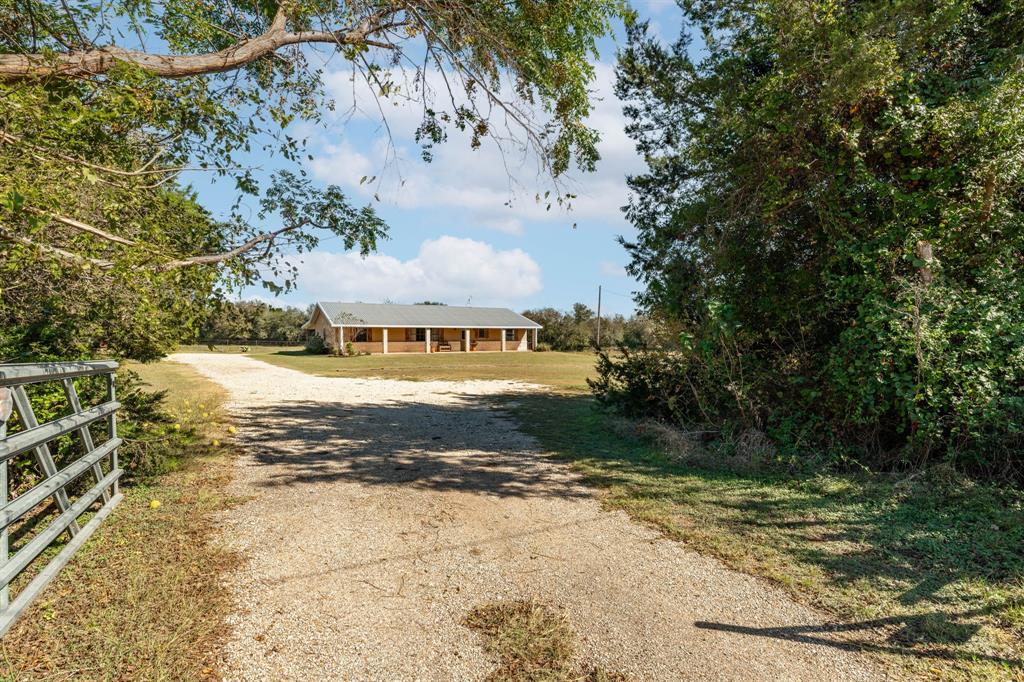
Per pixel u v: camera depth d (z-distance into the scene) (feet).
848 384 18.90
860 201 20.77
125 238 13.00
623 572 11.29
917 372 17.37
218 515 14.39
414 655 8.23
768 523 14.15
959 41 21.98
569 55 19.90
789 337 22.97
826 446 20.49
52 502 14.23
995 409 15.97
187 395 41.22
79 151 12.90
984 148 18.48
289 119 16.93
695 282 25.26
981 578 10.69
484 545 12.74
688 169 35.68
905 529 13.38
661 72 36.27
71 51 12.41
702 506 15.57
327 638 8.65
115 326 18.22
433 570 11.31
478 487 17.65
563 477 19.04
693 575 11.15
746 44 27.53
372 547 12.49
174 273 13.39
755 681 7.66
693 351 23.93
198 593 9.99
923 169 19.51
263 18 18.97
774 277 23.20
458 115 19.81
